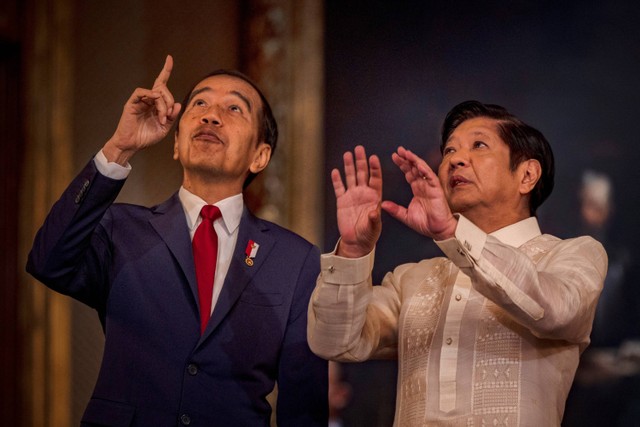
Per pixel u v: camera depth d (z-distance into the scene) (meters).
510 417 3.52
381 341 4.04
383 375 7.65
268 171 7.61
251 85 4.48
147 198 7.05
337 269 3.57
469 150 3.98
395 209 3.45
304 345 4.14
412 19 7.88
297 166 7.59
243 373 3.97
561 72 8.04
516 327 3.66
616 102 8.05
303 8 7.66
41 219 6.96
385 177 7.75
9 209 7.02
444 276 4.00
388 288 4.18
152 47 7.22
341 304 3.61
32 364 6.89
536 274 3.38
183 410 3.85
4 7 6.98
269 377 4.09
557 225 8.15
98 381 3.93
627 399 7.84
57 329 6.91
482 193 3.90
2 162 7.04
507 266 3.35
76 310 6.98
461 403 3.60
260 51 7.67
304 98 7.63
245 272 4.12
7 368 6.93
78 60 7.10
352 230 3.52
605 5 8.04
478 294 3.79
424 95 7.84
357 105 7.77
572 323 3.44
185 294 4.00
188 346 3.93
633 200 8.05
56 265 3.85
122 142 3.79
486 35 7.96
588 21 8.04
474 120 4.07
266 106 4.51
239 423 3.92
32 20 7.07
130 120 3.78
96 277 4.06
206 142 4.16
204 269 4.09
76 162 7.03
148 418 3.82
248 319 4.04
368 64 7.81
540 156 4.04
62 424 6.88
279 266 4.20
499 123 4.04
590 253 3.76
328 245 7.62
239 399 3.94
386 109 7.80
